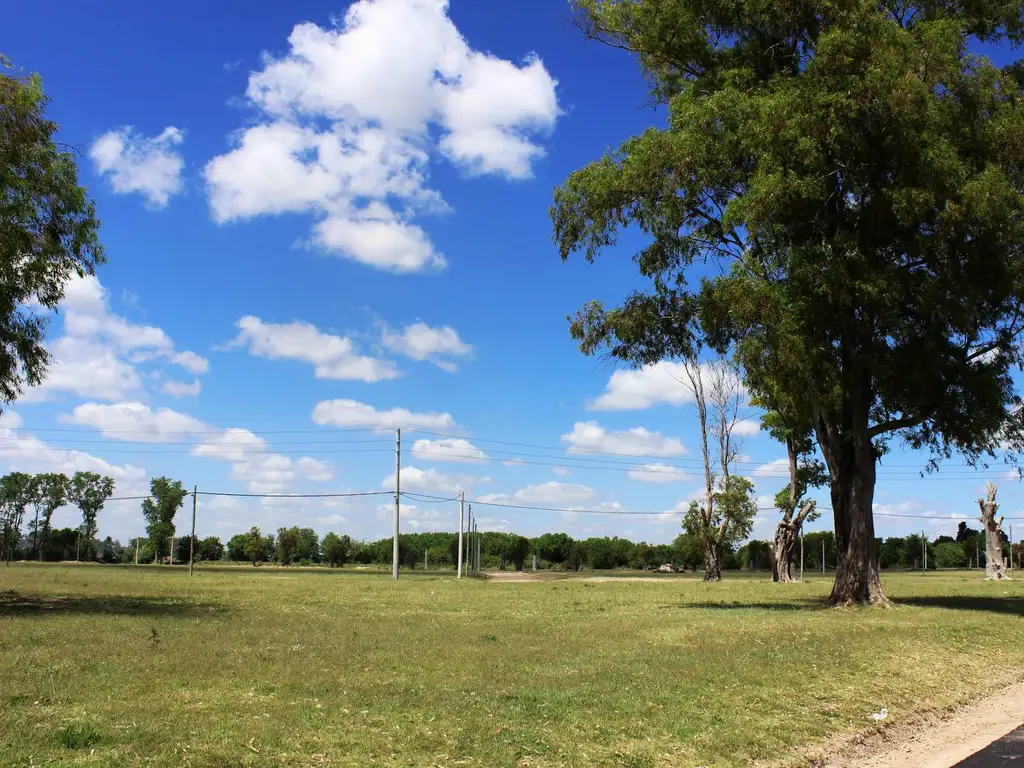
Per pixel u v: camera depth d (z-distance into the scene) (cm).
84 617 1883
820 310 2230
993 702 1268
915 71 2069
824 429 2622
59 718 794
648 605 2731
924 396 2381
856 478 2548
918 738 1020
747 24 2491
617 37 2700
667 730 881
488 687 1045
